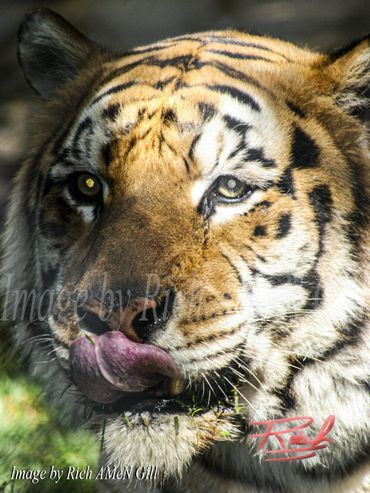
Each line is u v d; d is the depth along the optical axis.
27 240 7.66
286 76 7.20
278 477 7.38
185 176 6.60
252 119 6.78
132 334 6.27
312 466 7.20
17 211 7.82
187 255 6.48
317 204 6.76
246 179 6.66
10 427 9.53
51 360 7.19
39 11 8.20
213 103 6.79
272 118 6.86
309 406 6.96
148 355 6.27
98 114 7.01
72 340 6.46
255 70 7.22
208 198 6.62
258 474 7.39
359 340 6.88
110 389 6.39
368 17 24.12
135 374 6.30
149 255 6.39
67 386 7.40
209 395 6.66
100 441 7.19
